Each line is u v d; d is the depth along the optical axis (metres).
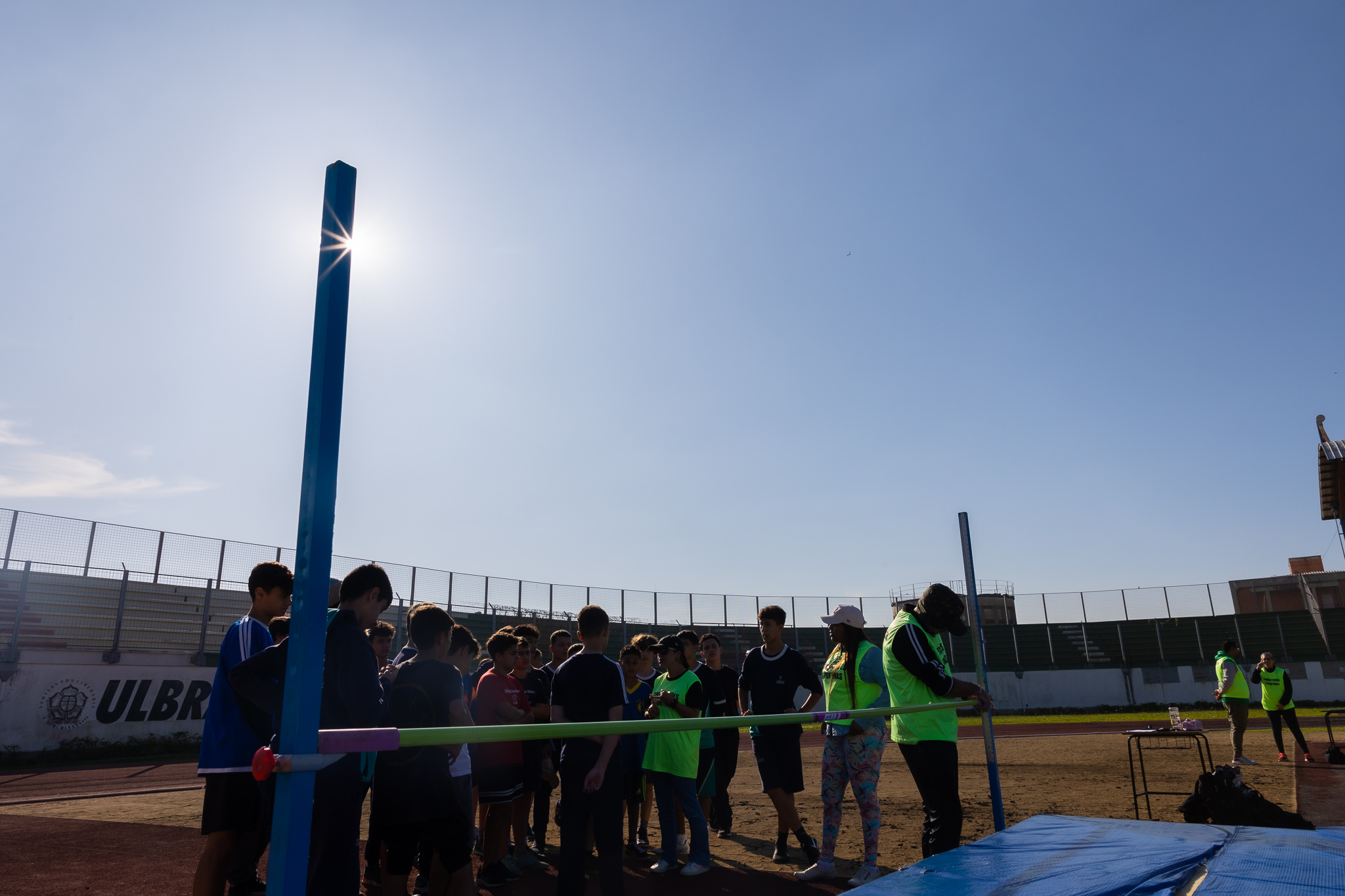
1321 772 9.70
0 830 7.04
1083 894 2.28
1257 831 3.18
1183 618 35.59
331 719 3.06
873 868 4.93
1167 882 2.38
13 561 16.12
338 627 3.18
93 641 17.17
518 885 5.10
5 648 15.34
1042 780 9.70
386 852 3.42
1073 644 36.50
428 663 3.66
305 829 1.59
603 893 3.88
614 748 4.02
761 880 5.19
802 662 6.02
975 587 5.43
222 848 3.42
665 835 5.48
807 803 8.72
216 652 19.47
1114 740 16.45
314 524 1.70
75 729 15.82
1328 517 30.16
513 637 5.59
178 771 13.02
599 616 4.28
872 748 5.07
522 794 5.57
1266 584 37.28
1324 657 32.47
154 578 18.25
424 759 3.46
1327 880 2.33
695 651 6.97
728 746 6.98
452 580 24.42
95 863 5.68
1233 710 10.72
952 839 4.26
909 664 4.34
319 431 1.74
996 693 35.41
